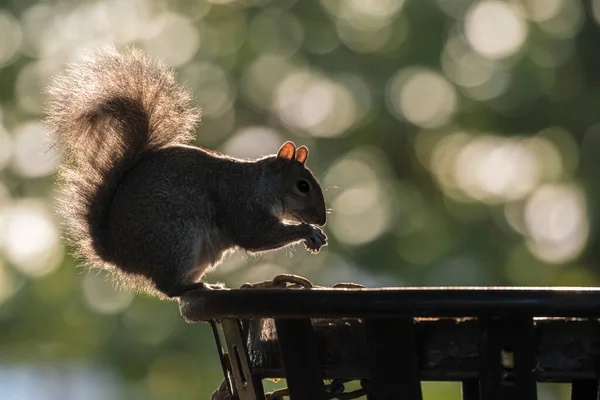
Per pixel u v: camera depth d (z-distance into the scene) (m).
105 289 15.26
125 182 7.02
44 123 7.16
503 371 4.36
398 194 16.28
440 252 15.62
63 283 15.33
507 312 4.23
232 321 4.93
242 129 15.94
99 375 16.80
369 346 4.42
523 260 15.52
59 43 15.93
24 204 15.66
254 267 14.66
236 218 7.38
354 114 15.93
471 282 15.38
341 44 16.28
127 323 15.09
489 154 16.20
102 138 7.12
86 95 7.16
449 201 16.27
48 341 15.48
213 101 15.83
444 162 16.45
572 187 15.74
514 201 15.77
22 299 15.35
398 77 15.84
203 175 7.22
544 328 4.50
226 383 5.41
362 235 15.71
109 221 6.98
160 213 6.93
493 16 16.05
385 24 16.17
